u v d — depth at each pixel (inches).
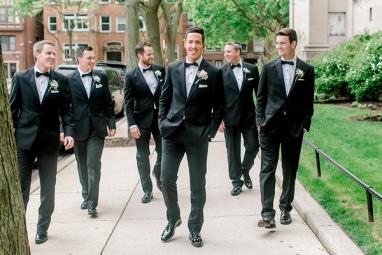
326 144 422.3
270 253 203.9
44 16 2465.6
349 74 634.8
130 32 524.7
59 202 293.3
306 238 219.5
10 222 113.2
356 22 1010.1
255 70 304.2
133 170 381.4
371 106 650.8
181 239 223.8
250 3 1419.8
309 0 1026.7
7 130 113.7
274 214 231.3
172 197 219.3
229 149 300.7
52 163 225.8
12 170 114.7
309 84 224.8
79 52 265.6
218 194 301.0
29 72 220.5
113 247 217.0
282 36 221.8
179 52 2495.1
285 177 236.5
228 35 1593.3
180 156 217.3
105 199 298.0
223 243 217.2
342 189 281.4
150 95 287.9
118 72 874.1
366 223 221.6
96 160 262.2
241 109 297.7
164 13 1064.8
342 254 187.5
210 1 1504.7
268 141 228.5
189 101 207.6
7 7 2480.3
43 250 215.8
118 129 666.2
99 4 2491.4
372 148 392.5
